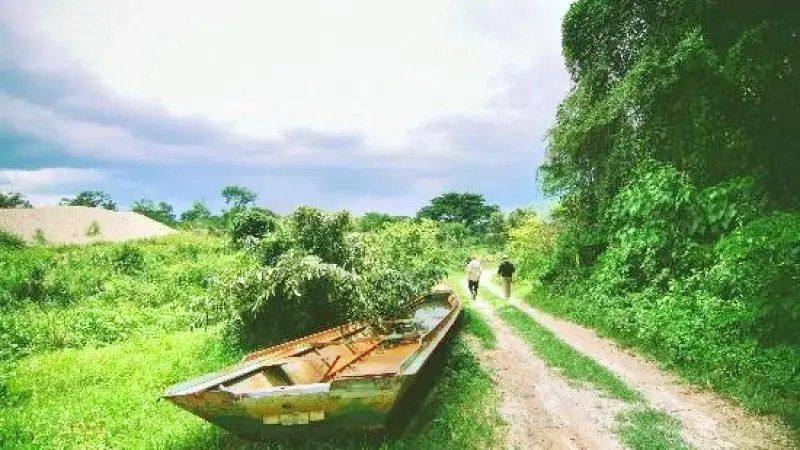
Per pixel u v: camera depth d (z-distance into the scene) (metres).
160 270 24.50
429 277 13.61
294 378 7.57
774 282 8.73
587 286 16.25
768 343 8.47
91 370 10.25
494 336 12.47
